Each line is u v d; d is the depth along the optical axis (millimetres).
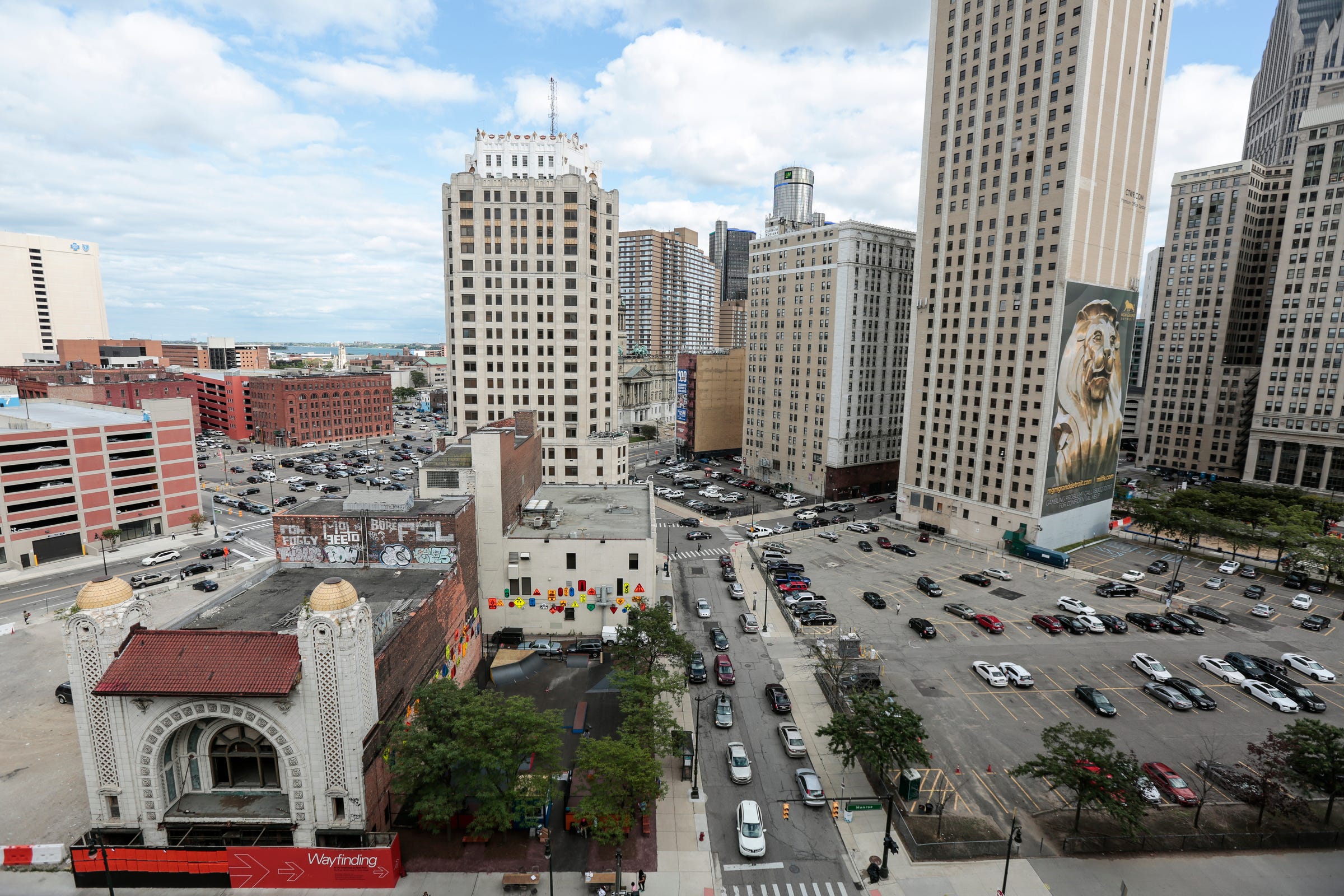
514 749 39094
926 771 47312
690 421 183375
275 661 35219
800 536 112188
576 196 110188
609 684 59469
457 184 109062
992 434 104062
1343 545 86188
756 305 156125
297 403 199000
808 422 144750
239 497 134000
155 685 34312
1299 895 36438
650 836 40750
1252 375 153500
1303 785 41594
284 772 37062
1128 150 98062
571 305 112562
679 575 92312
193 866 35938
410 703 44844
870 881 37188
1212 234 157250
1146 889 36688
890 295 139875
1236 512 110125
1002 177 99375
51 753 49344
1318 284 129125
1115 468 112062
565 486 97125
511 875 36156
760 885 36938
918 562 97812
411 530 56344
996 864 38562
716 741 51188
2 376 197000
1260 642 69938
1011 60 96812
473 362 114562
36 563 93875
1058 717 54594
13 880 36531
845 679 56750
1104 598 83188
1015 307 99062
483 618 69625
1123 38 92500
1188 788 44750
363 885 36000
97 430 99750
